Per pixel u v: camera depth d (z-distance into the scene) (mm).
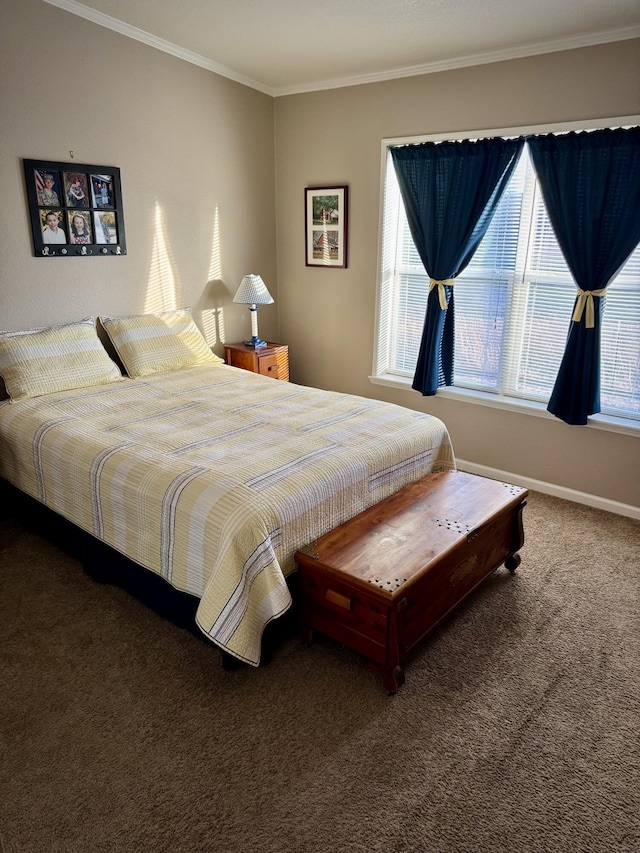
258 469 2273
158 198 3830
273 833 1569
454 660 2221
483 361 3850
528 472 3709
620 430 3252
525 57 3201
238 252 4434
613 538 3107
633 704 2021
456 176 3521
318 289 4535
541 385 3635
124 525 2369
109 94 3439
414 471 2812
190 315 4098
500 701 2027
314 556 2111
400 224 4074
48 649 2260
